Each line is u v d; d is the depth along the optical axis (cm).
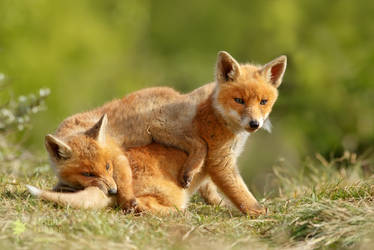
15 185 1108
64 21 3506
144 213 957
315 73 3531
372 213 855
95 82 3688
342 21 4019
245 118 1066
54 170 1013
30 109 1514
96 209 938
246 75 1118
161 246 810
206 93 1176
